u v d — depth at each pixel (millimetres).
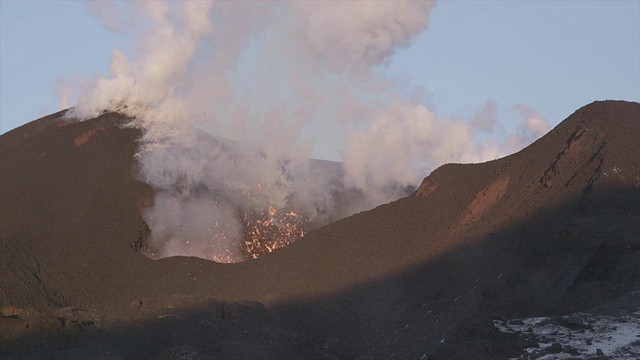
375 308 73562
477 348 51719
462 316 65188
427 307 70438
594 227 66438
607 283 59781
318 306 75312
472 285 69500
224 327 65500
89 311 68188
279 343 65250
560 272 64000
